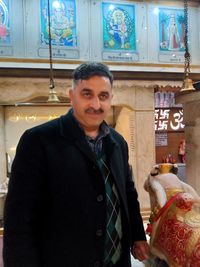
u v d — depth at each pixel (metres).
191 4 6.64
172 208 1.73
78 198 1.39
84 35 6.18
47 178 1.40
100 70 1.42
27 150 1.40
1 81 5.77
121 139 1.71
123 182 1.59
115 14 6.32
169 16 6.57
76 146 1.44
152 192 1.89
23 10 5.84
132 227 1.77
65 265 1.39
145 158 6.67
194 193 1.83
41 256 1.42
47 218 1.41
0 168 6.44
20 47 5.84
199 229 1.59
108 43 6.30
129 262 1.61
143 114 6.61
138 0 6.43
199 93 2.82
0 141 6.46
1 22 5.74
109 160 1.54
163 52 6.55
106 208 1.46
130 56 6.39
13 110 6.57
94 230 1.42
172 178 1.89
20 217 1.34
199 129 2.88
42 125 1.47
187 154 3.10
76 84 1.44
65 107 6.85
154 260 1.77
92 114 1.44
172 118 7.60
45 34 5.94
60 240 1.39
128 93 6.47
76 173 1.40
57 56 6.02
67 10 6.07
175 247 1.62
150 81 6.49
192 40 6.67
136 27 6.43
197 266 1.49
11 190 1.37
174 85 6.59
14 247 1.32
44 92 5.99
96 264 1.42
